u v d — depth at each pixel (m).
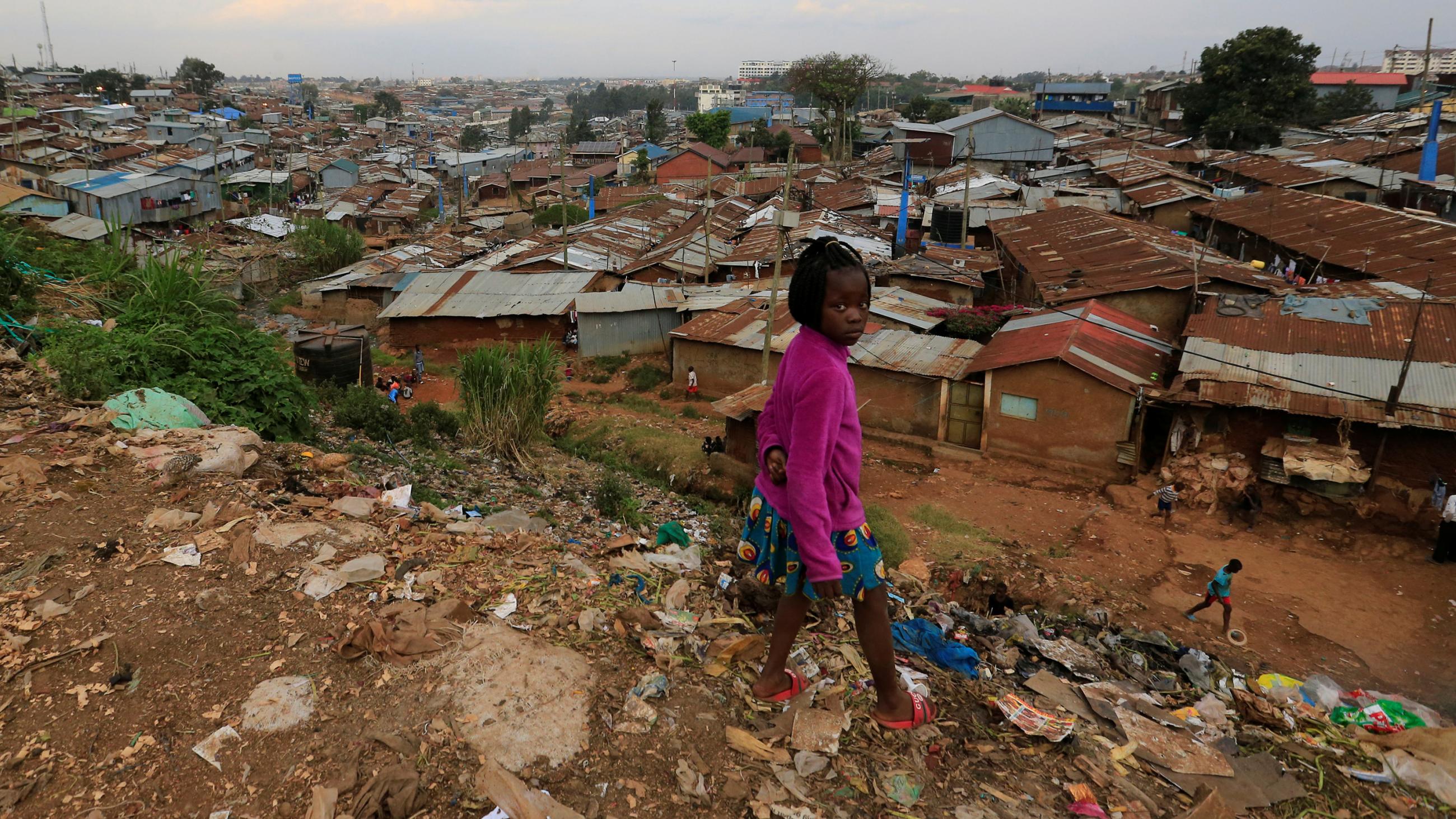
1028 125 56.34
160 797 2.64
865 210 45.00
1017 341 19.78
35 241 12.64
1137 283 21.36
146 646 3.38
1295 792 3.67
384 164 90.12
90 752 2.80
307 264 46.66
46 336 8.62
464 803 2.70
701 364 25.48
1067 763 3.51
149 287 9.88
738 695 3.52
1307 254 23.03
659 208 54.19
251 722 2.98
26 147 61.44
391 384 24.44
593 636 3.86
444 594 4.11
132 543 4.27
